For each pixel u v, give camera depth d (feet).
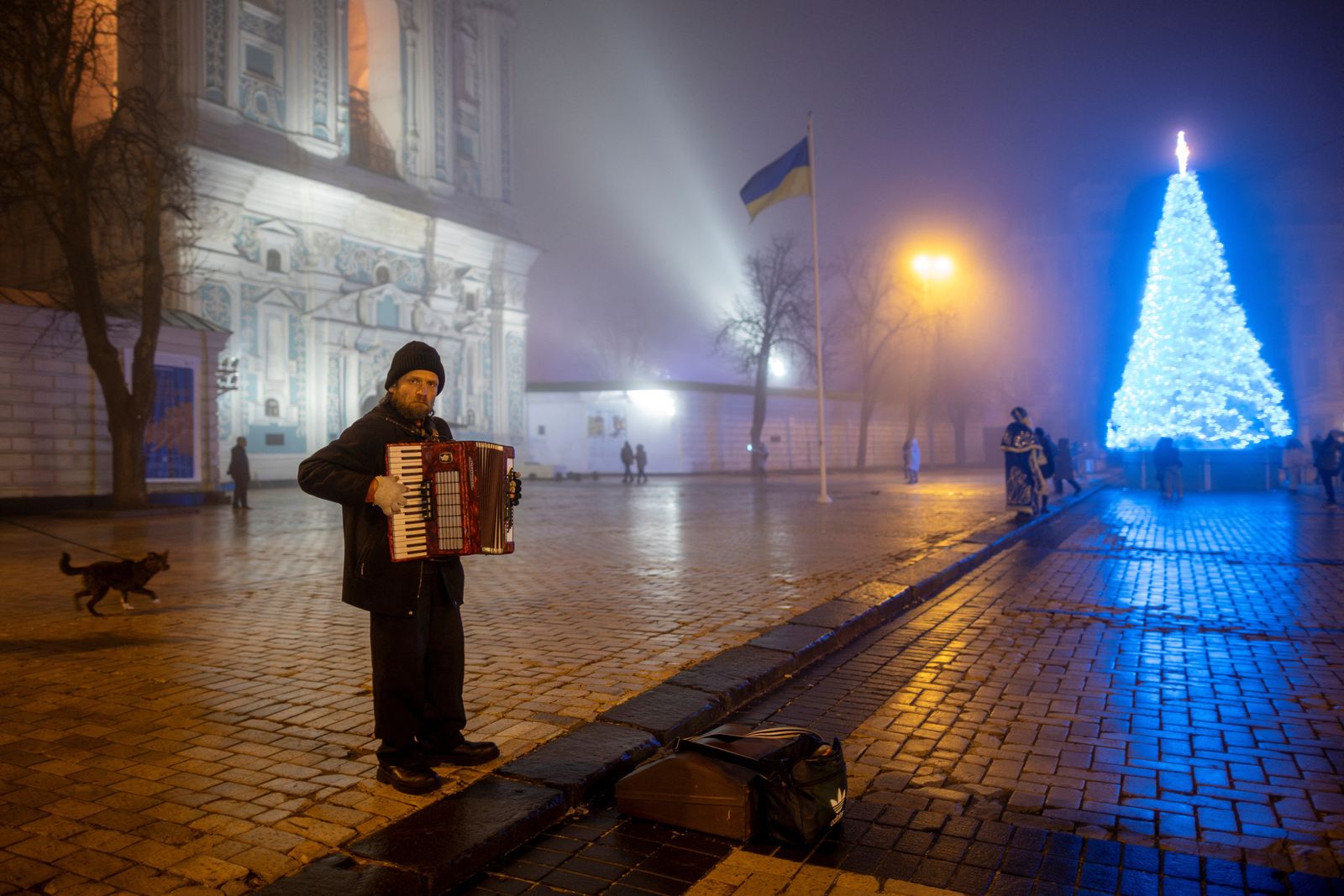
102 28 91.76
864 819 11.26
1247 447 76.38
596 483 118.42
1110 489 87.66
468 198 134.00
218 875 9.12
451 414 127.44
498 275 136.36
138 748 13.03
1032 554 37.93
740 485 107.45
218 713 14.76
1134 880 9.62
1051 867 9.93
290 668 17.88
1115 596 27.09
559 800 11.32
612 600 25.70
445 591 11.73
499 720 14.19
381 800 11.09
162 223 92.43
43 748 13.01
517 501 11.70
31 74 62.23
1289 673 17.90
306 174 107.86
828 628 21.22
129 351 74.49
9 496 65.87
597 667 17.67
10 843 9.86
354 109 125.70
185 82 96.89
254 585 29.35
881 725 15.05
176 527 54.19
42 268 97.66
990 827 10.96
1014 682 17.65
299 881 9.06
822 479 69.10
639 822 11.21
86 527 55.06
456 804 10.98
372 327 114.62
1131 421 80.64
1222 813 11.29
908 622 23.93
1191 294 76.59
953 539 41.32
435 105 128.06
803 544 40.32
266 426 102.89
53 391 68.69
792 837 10.47
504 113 141.28
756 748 11.27
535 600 25.61
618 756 12.66
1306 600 25.59
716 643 19.80
